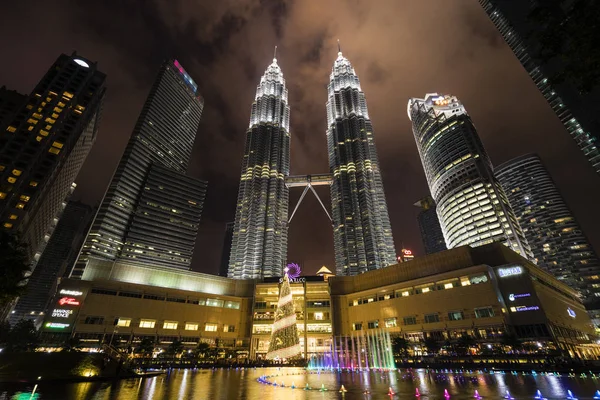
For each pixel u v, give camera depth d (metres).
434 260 89.00
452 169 189.38
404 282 90.75
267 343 104.62
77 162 148.50
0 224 92.19
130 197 185.88
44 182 105.25
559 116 86.44
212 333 104.88
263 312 109.94
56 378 26.86
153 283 106.00
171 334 97.12
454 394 22.48
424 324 82.19
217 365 67.38
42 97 118.31
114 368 32.56
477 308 74.31
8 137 105.00
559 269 195.75
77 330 84.81
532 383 29.97
